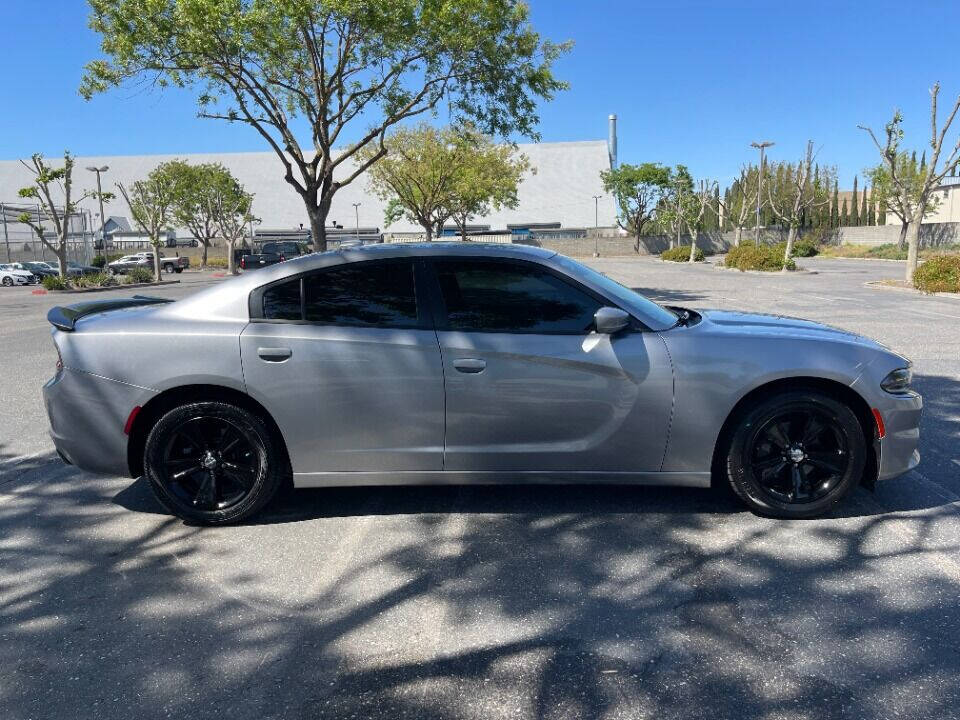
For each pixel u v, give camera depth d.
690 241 72.56
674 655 2.71
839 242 62.94
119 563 3.60
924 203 21.17
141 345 3.85
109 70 17.22
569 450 3.83
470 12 16.41
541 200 93.69
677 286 23.48
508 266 3.91
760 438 3.88
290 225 89.06
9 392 8.09
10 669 2.71
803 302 16.70
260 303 3.91
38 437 6.09
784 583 3.24
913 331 11.41
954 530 3.79
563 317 3.87
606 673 2.60
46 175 29.66
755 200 64.88
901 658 2.65
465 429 3.83
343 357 3.79
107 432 3.90
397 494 4.45
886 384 3.81
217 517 3.97
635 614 3.01
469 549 3.66
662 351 3.77
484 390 3.78
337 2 15.46
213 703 2.49
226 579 3.40
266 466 3.93
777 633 2.84
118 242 72.56
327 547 3.73
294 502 4.36
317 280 3.93
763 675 2.57
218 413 3.87
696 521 3.96
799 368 3.73
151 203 38.81
